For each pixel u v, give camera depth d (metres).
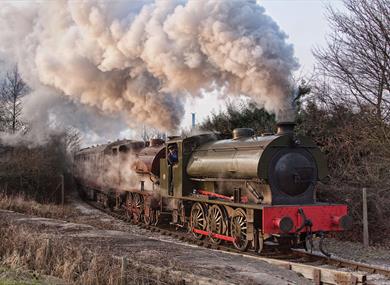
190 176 13.34
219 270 7.84
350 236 12.58
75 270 7.75
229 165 11.15
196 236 12.80
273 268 8.27
